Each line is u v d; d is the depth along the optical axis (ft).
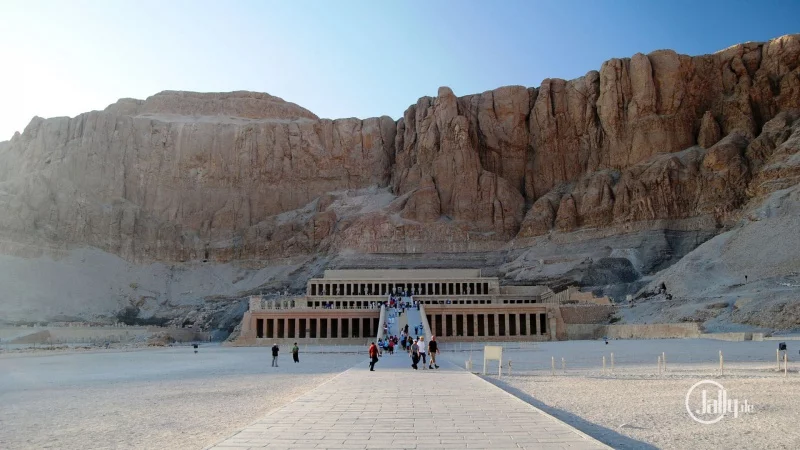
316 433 59.41
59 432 70.49
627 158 470.80
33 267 471.62
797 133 397.19
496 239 481.05
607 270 381.81
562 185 504.43
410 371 129.29
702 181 418.51
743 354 162.20
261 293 466.70
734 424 67.87
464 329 306.55
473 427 61.98
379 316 302.04
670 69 473.26
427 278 397.80
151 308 479.82
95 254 510.17
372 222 492.95
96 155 561.02
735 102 453.58
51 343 336.29
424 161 534.78
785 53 457.68
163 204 565.94
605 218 438.40
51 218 514.68
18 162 575.38
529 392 98.12
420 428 61.62
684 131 463.42
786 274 281.95
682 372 125.59
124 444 62.49
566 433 58.85
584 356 178.29
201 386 119.55
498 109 546.26
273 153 587.68
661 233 407.64
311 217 524.52
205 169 579.48
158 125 591.78
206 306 463.01
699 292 296.92
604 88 492.54
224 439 57.00
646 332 260.62
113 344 331.36
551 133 520.01
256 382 124.98
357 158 596.29
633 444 58.75
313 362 184.34
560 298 329.93
